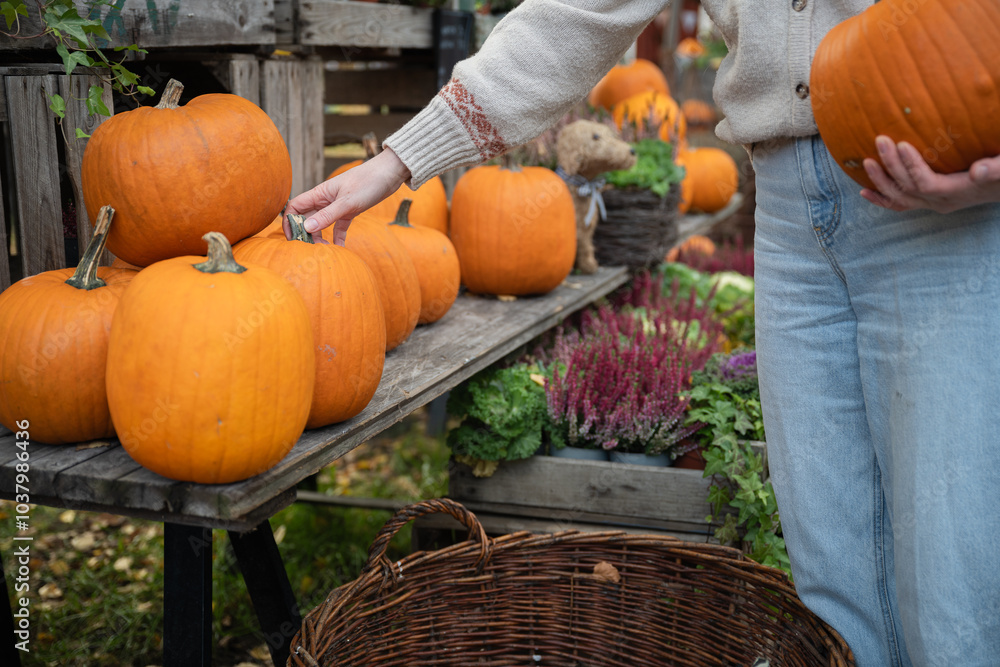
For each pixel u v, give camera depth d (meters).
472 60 1.46
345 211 1.50
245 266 1.28
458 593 1.75
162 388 1.16
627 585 1.82
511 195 2.37
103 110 1.52
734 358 2.38
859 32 1.08
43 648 2.12
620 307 3.36
